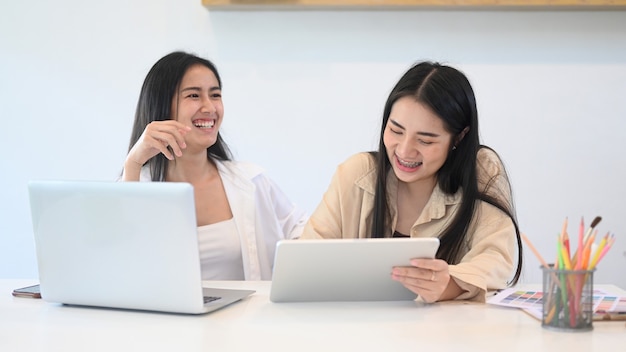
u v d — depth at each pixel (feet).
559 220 10.21
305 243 4.49
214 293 5.14
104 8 10.31
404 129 5.47
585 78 10.08
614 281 10.19
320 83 10.20
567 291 4.03
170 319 4.39
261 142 10.30
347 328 4.13
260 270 7.32
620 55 10.04
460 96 5.42
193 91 6.97
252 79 10.25
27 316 4.50
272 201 7.79
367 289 4.88
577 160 10.17
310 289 4.83
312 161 10.29
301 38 10.16
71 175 10.49
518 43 10.05
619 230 10.16
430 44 10.09
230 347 3.69
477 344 3.75
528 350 3.64
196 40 10.25
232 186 7.30
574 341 3.82
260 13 10.16
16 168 10.53
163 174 7.16
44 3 10.36
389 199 6.02
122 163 10.42
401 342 3.79
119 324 4.25
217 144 7.46
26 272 10.55
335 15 10.11
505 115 10.15
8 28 10.42
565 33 10.03
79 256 4.61
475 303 4.91
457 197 5.79
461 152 5.67
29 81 10.45
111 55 10.35
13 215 10.55
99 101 10.40
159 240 4.38
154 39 10.28
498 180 5.87
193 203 4.26
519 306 4.70
